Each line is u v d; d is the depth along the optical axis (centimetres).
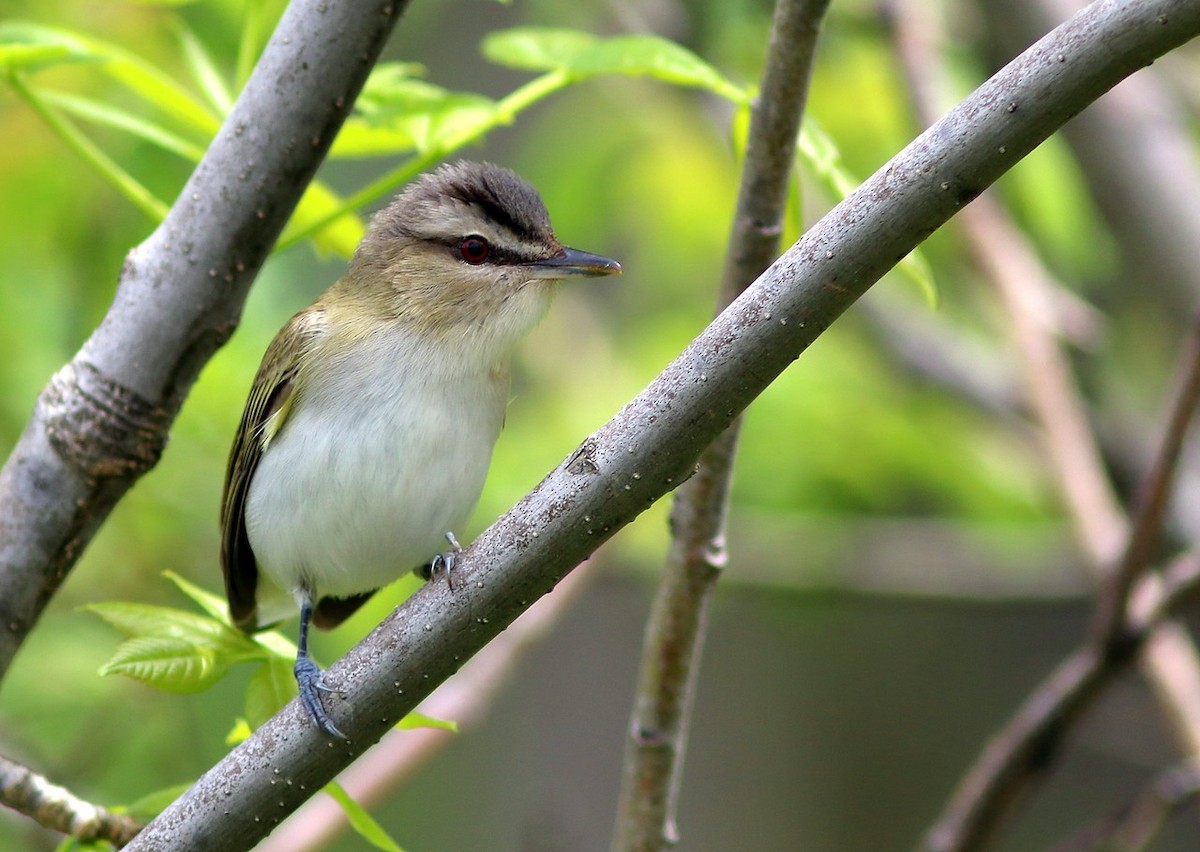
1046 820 1633
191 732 1177
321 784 590
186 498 1245
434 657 574
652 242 1513
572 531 550
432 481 828
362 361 835
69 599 1215
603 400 1409
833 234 501
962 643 1758
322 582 852
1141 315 1441
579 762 1630
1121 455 1348
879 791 1678
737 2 1309
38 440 673
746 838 1664
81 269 1259
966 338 1473
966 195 485
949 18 1369
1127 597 883
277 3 1191
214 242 646
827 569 1396
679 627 710
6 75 724
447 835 1595
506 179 887
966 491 1384
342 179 1596
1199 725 977
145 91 782
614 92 1447
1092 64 462
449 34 1712
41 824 632
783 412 1364
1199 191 1200
